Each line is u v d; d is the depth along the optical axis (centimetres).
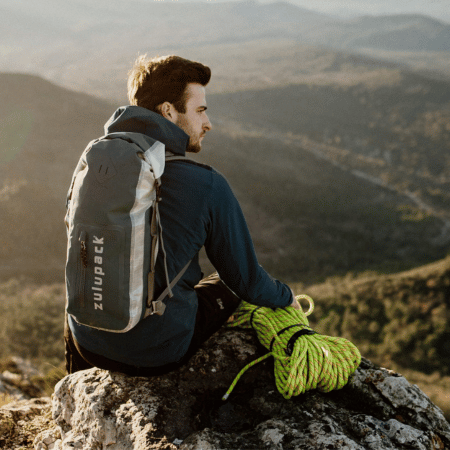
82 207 124
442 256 12900
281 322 178
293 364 159
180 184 139
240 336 195
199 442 138
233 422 159
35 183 13112
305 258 12238
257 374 178
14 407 225
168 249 140
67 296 131
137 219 124
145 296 132
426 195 17788
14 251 10656
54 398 177
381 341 6538
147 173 124
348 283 8231
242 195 15238
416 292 7150
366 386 175
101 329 134
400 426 152
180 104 150
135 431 147
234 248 148
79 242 125
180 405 159
